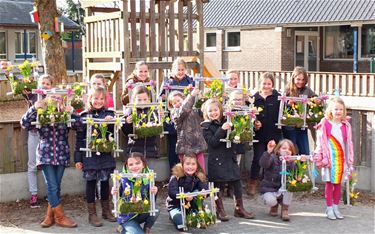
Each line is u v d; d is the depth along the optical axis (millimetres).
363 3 25297
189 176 6852
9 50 31344
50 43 10867
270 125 8430
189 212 6762
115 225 7023
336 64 28031
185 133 7652
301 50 28516
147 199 6434
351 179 7859
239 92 7766
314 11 26625
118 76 11680
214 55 31234
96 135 6969
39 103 6777
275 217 7449
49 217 6973
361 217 7434
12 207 7727
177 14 11375
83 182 8492
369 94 20531
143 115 7492
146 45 11359
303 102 8320
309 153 8805
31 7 32656
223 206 7859
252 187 8586
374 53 26000
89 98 7180
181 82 8609
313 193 8688
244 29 29531
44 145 6867
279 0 29375
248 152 9812
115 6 13898
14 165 8016
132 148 7758
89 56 12141
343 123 7551
